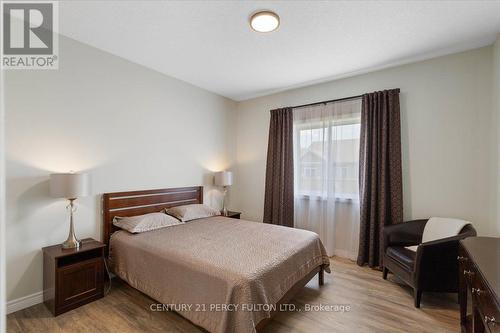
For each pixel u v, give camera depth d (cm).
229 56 288
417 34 238
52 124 235
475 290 128
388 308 221
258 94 430
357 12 206
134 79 304
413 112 296
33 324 195
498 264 129
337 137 353
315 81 365
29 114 221
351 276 286
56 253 213
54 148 236
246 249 214
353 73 333
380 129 310
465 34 237
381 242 301
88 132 261
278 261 195
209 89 405
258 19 213
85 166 259
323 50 272
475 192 260
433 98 284
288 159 390
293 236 256
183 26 228
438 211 281
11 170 211
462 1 191
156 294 207
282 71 330
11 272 210
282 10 204
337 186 353
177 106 358
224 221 321
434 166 283
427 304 227
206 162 408
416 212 294
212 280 172
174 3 197
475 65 261
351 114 341
